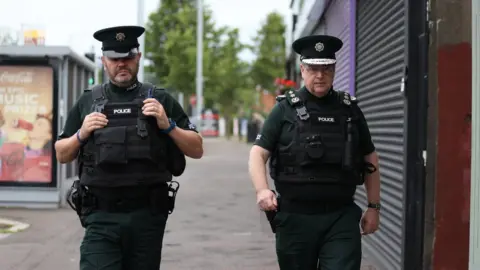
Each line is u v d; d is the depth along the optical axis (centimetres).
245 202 1272
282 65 4844
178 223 1009
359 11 862
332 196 406
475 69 489
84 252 404
